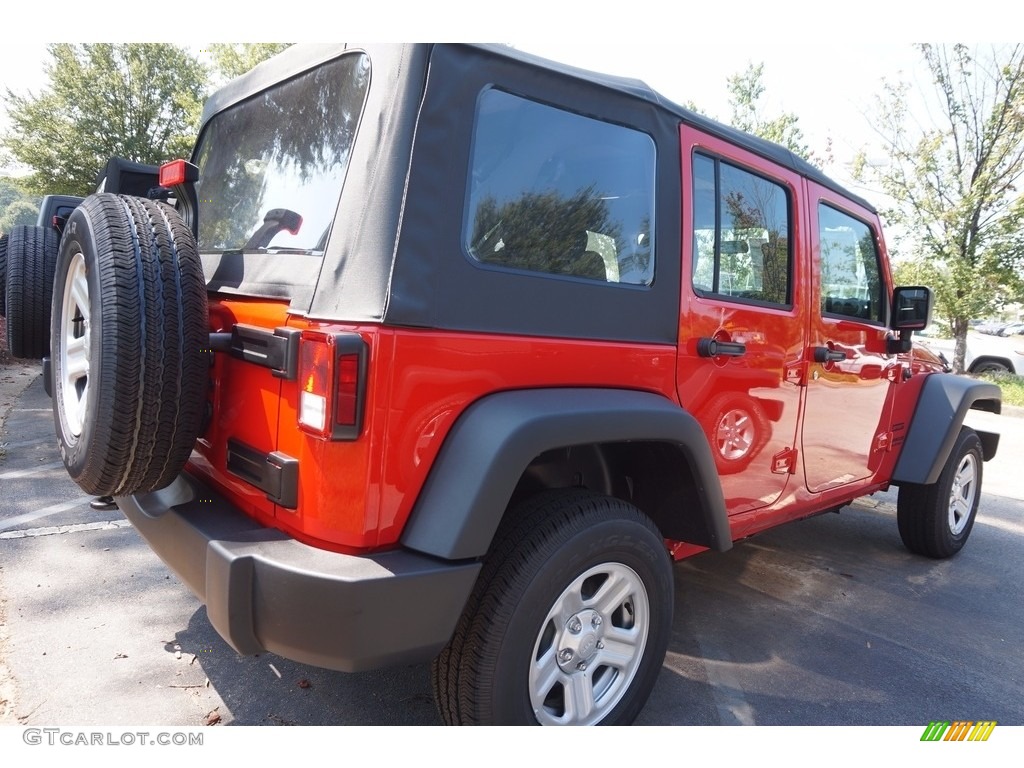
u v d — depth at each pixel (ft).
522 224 6.49
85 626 9.23
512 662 6.14
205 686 8.13
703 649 9.77
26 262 12.19
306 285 6.00
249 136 8.02
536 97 6.57
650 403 7.07
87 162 64.64
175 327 5.98
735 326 8.57
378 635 5.41
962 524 14.21
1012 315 45.98
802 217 9.95
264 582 5.45
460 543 5.58
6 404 22.11
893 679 9.29
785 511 10.05
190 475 7.47
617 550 6.81
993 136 41.73
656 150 7.66
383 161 5.72
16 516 12.87
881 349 11.89
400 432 5.61
